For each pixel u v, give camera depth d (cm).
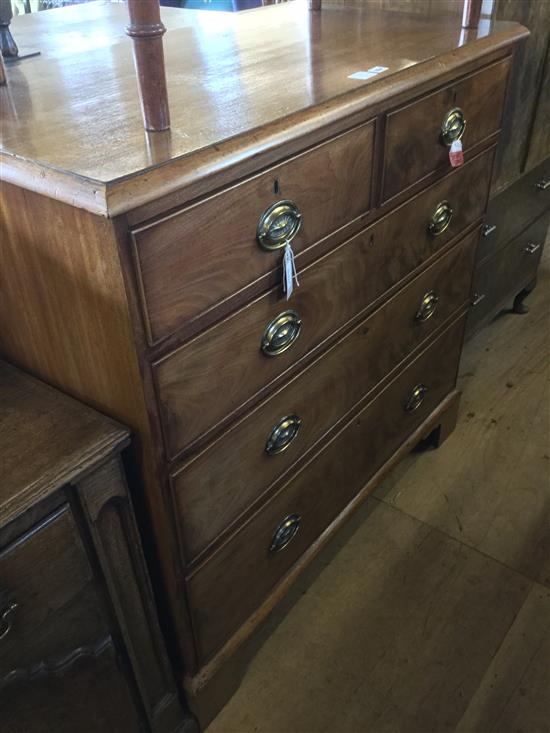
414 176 107
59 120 76
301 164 81
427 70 96
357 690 117
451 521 147
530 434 170
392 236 108
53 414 80
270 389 94
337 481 125
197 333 77
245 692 117
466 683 117
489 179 134
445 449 166
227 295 78
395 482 157
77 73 96
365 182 95
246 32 120
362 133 90
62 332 78
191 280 72
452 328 148
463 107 111
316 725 112
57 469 71
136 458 81
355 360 113
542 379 189
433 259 126
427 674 119
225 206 72
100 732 93
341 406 115
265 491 103
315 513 121
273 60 100
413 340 131
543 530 145
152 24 66
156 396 75
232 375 85
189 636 99
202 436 84
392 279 114
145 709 99
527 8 143
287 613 129
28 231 71
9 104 83
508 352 200
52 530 73
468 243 138
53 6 203
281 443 100
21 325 84
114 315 69
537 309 221
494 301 192
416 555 140
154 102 70
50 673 80
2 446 75
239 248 77
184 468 84
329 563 139
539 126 173
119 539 82
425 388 146
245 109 78
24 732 81
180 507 85
